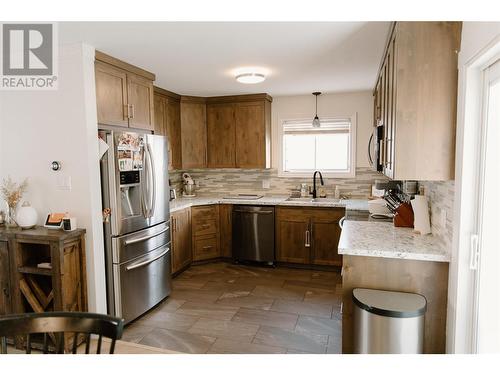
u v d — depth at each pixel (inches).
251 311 124.5
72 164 105.7
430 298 79.0
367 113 180.1
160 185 130.6
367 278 82.4
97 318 50.8
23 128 109.9
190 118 186.7
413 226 103.0
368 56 116.3
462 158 69.1
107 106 111.8
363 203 161.5
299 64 125.9
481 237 67.1
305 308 126.4
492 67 63.0
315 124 180.1
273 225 173.6
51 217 106.7
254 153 184.9
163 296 133.7
